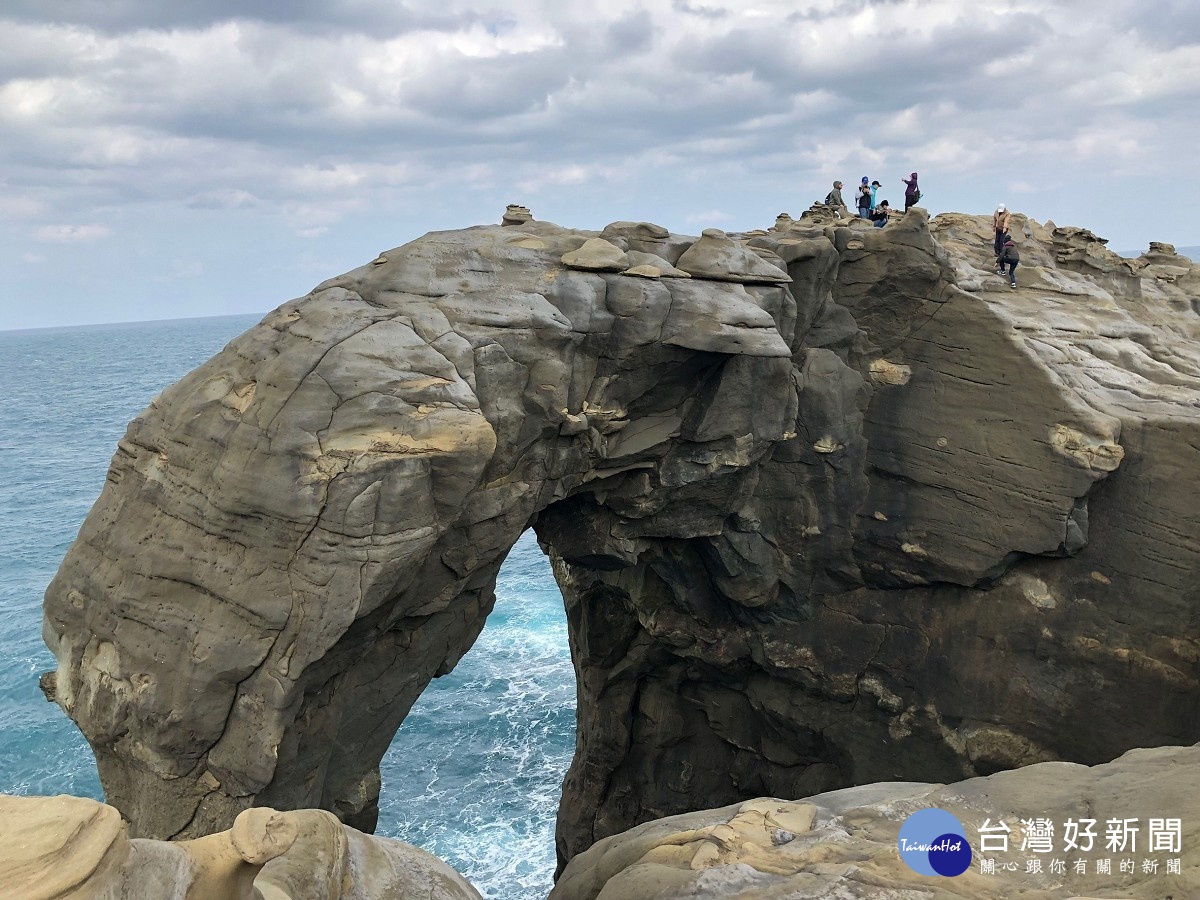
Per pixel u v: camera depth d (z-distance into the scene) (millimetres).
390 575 12086
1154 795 9375
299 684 12008
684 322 15758
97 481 75125
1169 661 16891
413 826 30141
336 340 12984
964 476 18594
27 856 5113
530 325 14258
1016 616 18469
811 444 19625
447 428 12383
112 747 12688
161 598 12570
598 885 10438
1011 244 21234
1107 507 17484
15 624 44344
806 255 18672
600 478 17250
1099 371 18484
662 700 24375
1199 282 24969
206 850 6566
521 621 46938
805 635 21031
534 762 33688
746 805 10750
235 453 12438
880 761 20422
